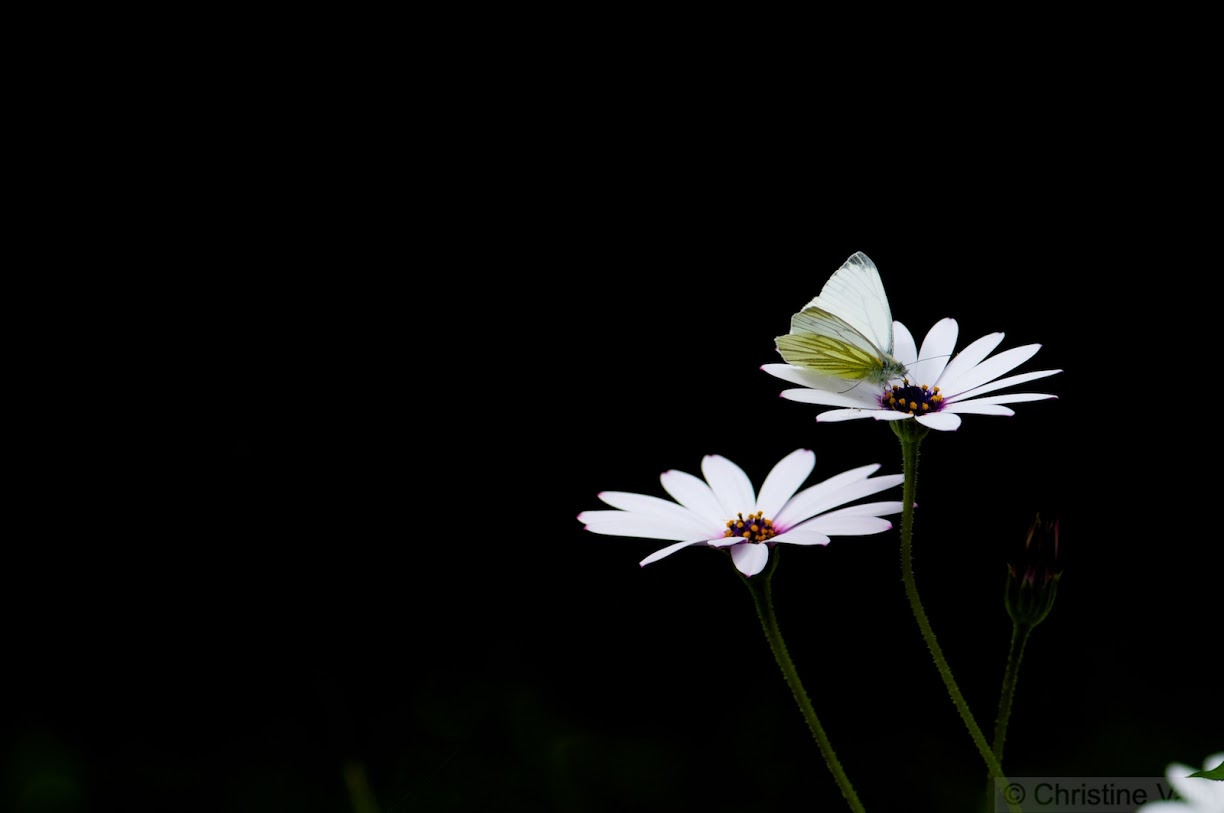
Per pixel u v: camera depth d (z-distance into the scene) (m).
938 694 1.01
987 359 0.72
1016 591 0.68
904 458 0.69
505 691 1.04
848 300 0.74
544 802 0.96
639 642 1.04
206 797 1.02
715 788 0.96
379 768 1.02
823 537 0.69
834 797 0.96
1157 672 1.00
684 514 0.72
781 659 0.69
